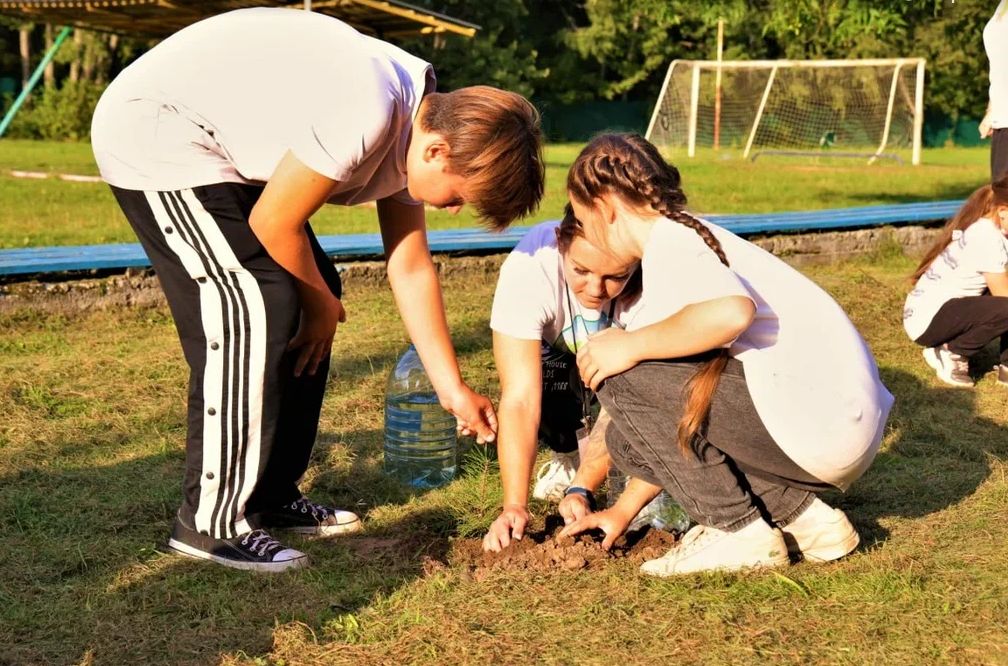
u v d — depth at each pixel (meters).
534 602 2.79
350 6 16.69
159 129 2.88
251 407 2.98
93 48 35.50
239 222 2.88
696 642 2.59
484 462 3.87
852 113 34.19
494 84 38.00
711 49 40.66
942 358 5.35
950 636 2.62
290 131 2.72
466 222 11.30
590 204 2.78
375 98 2.66
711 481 2.90
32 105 35.34
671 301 2.70
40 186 15.26
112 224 10.88
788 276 2.89
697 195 16.14
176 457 4.02
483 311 6.79
